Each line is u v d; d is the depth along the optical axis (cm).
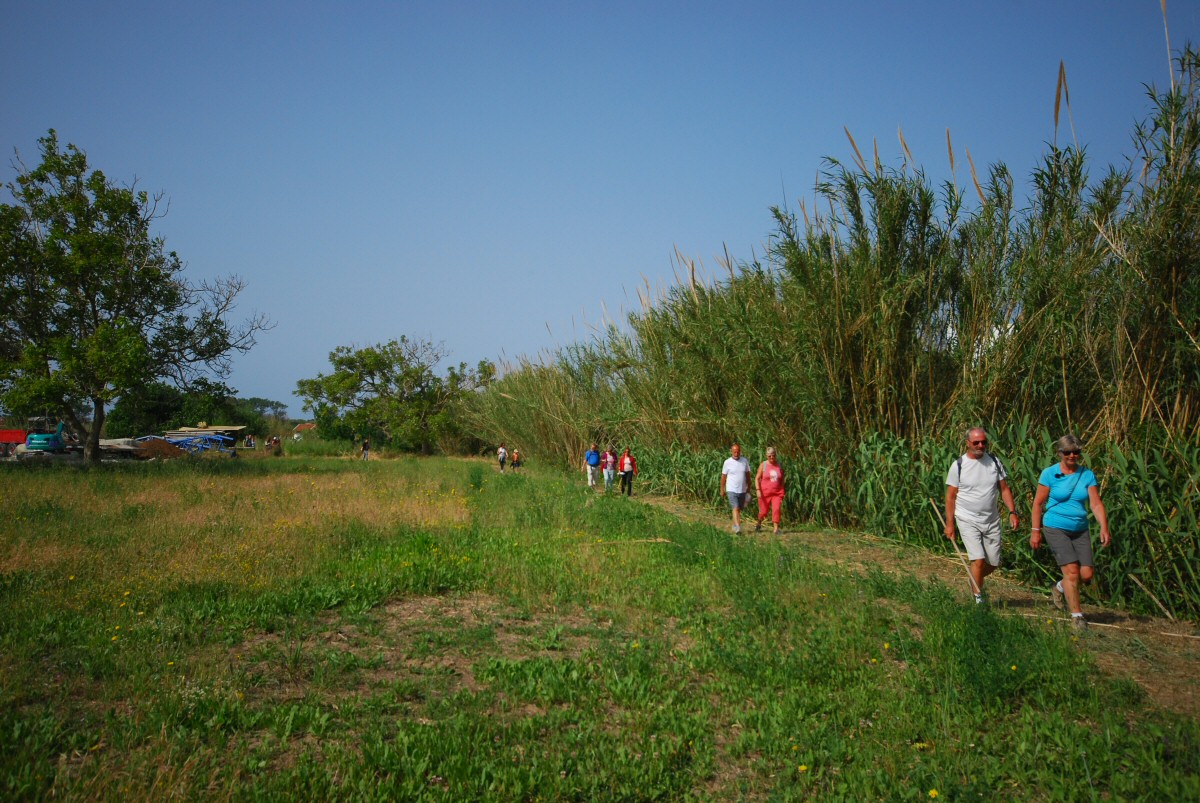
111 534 1120
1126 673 577
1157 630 701
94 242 2517
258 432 7756
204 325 2867
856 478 1330
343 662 566
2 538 1048
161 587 776
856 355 1355
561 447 3153
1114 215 1006
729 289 1739
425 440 5738
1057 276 1038
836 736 444
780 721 471
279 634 654
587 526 1334
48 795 356
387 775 395
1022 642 583
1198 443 827
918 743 449
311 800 363
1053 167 1095
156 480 2128
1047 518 718
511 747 432
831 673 557
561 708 492
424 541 1077
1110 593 819
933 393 1270
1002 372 1108
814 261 1366
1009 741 448
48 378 2430
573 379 2942
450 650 619
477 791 380
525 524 1348
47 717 443
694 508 1794
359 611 728
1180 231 856
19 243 2472
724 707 503
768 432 1534
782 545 1112
